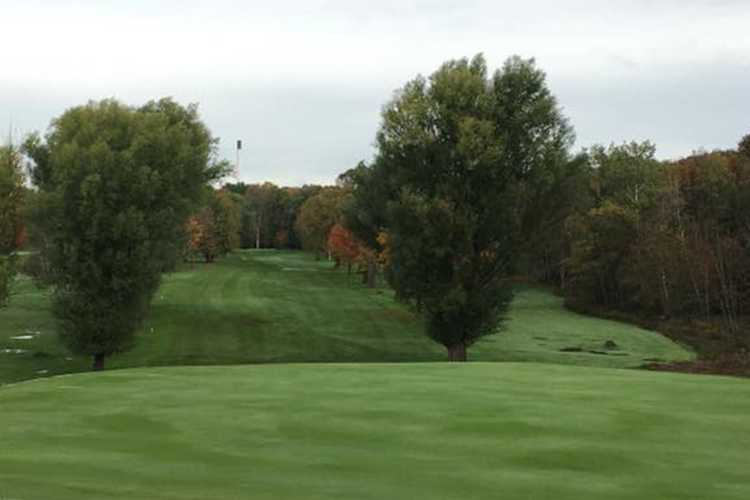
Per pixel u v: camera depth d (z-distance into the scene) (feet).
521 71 123.13
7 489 21.67
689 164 241.14
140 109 144.15
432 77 126.31
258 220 516.32
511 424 33.27
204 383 46.37
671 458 27.40
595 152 253.24
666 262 180.96
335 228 251.39
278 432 31.53
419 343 148.15
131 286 109.09
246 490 22.52
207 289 219.82
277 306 188.55
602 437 30.76
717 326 159.53
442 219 116.67
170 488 22.49
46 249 108.27
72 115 118.11
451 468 25.76
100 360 112.78
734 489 23.50
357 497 22.00
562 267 245.86
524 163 122.01
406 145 122.31
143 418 34.47
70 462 25.89
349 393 41.88
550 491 23.06
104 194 107.65
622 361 123.85
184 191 131.23
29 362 119.34
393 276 122.52
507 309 124.16
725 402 39.09
